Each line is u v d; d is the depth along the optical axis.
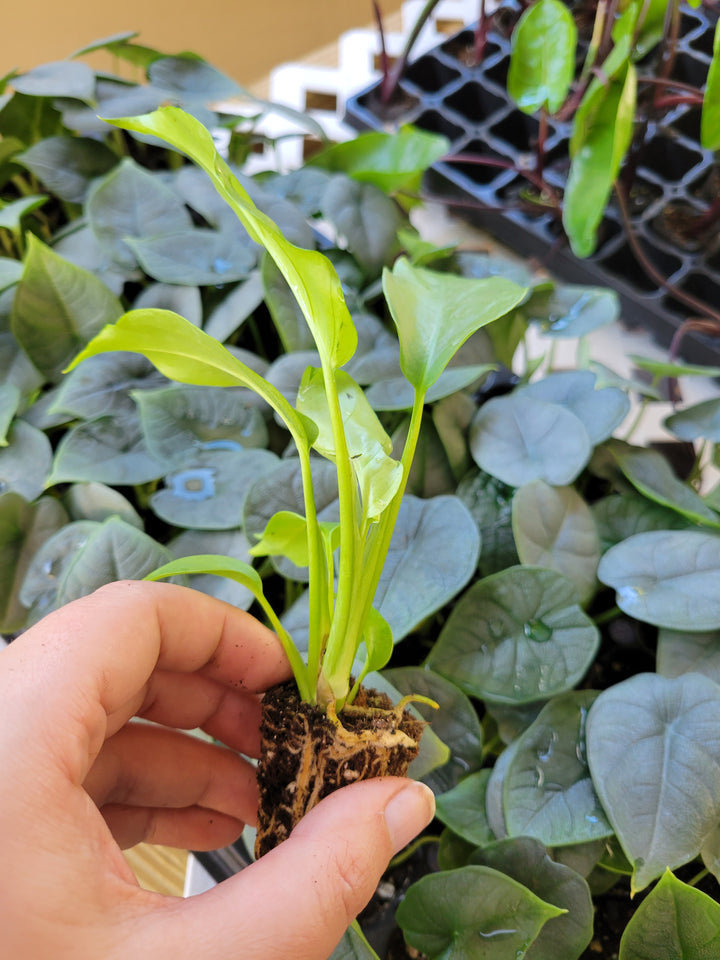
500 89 0.45
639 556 0.24
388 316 0.31
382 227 0.32
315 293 0.13
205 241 0.30
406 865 0.24
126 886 0.14
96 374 0.28
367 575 0.16
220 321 0.28
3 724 0.14
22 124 0.37
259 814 0.19
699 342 0.38
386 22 0.53
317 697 0.17
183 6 0.52
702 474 0.32
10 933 0.13
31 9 0.48
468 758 0.22
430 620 0.27
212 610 0.19
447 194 0.44
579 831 0.20
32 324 0.28
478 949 0.19
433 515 0.24
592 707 0.21
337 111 0.50
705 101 0.27
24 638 0.16
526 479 0.25
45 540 0.25
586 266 0.40
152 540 0.23
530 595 0.23
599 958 0.22
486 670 0.22
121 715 0.19
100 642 0.16
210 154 0.12
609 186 0.29
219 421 0.27
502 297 0.17
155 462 0.26
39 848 0.14
